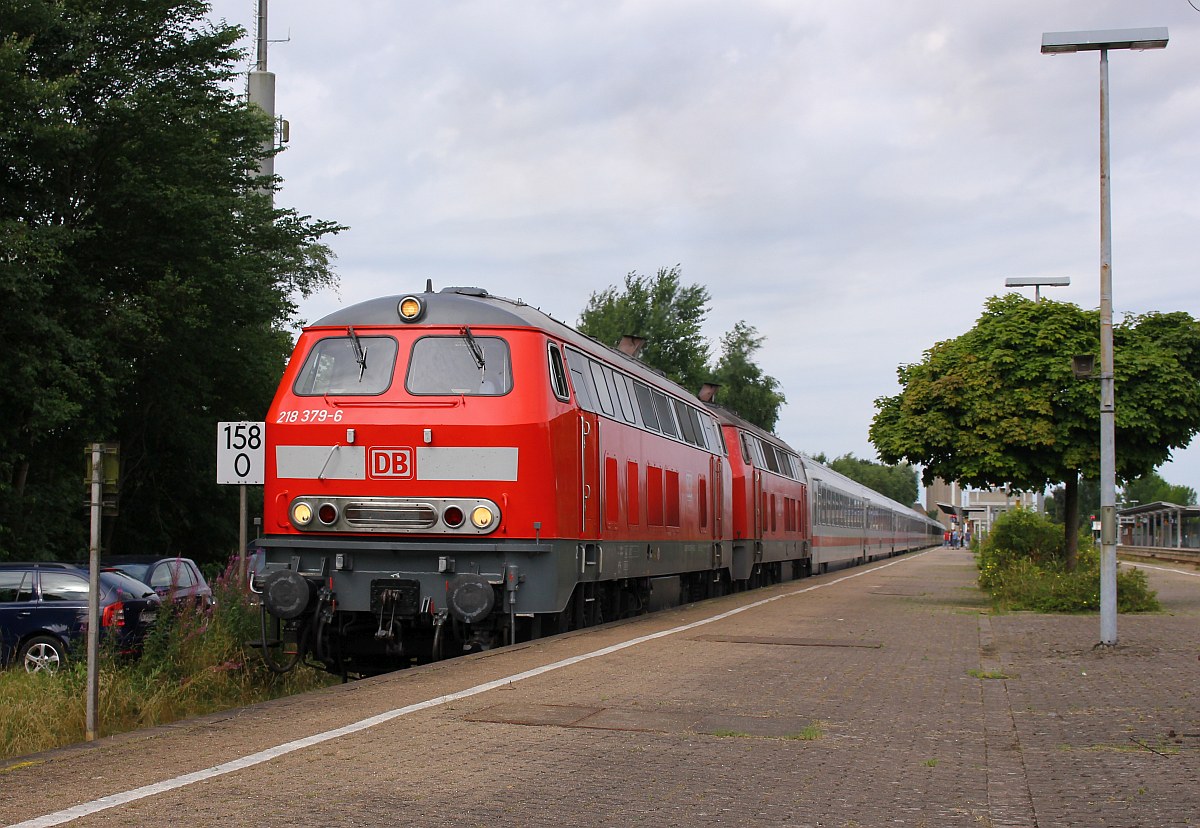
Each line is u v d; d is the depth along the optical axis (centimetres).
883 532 6862
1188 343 2250
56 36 2862
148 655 1350
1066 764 795
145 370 3331
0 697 1161
